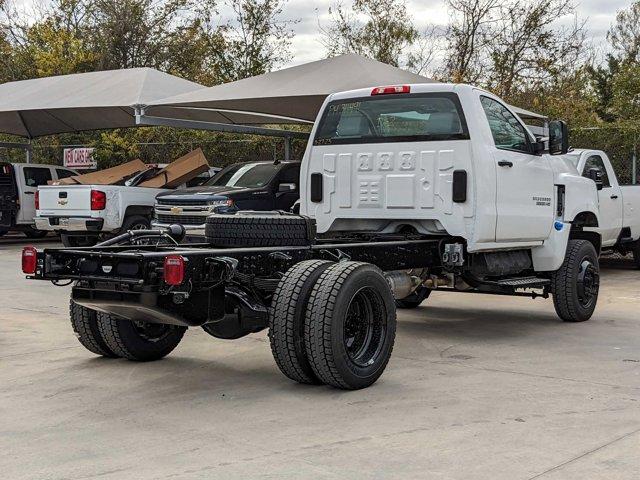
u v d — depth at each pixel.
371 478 4.19
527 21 27.75
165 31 31.78
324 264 6.03
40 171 18.98
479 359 7.13
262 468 4.35
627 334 8.40
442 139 7.41
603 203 13.21
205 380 6.40
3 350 7.56
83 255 5.94
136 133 23.61
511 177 7.76
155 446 4.75
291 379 6.17
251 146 22.62
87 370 6.75
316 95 13.73
